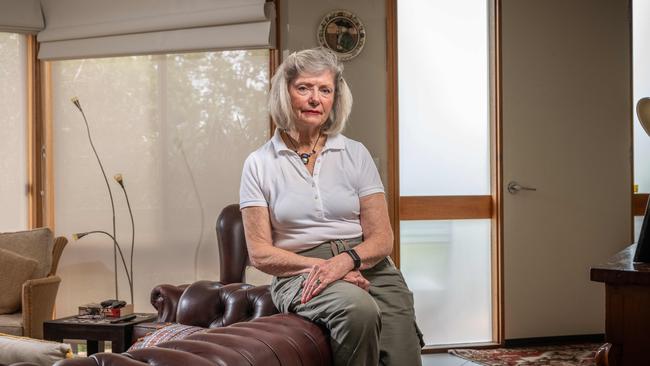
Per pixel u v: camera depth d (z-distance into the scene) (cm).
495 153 510
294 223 208
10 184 513
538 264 509
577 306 514
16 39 514
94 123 515
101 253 513
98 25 500
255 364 138
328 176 211
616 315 147
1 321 425
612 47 521
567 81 515
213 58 503
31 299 423
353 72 499
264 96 498
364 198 215
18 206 515
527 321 507
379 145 501
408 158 507
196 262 504
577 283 514
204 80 504
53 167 519
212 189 503
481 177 515
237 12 472
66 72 518
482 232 514
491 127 514
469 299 511
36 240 466
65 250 516
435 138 510
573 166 515
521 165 508
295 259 199
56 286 448
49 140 520
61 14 509
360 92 499
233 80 501
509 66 508
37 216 514
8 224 513
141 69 510
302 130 214
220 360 131
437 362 461
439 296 508
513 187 506
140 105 510
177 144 506
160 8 490
